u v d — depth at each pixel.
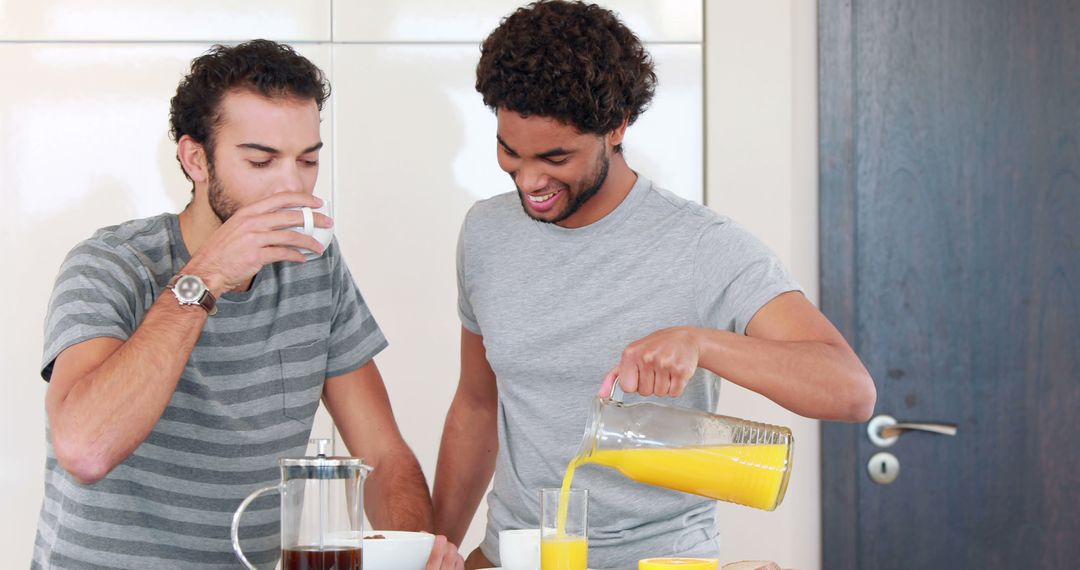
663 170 2.65
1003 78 2.72
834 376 1.54
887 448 2.70
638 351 1.48
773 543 2.65
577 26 1.60
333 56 2.62
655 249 1.78
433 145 2.63
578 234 1.81
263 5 2.61
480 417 2.05
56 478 1.72
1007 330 2.71
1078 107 2.72
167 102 2.59
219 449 1.76
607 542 1.77
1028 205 2.72
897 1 2.72
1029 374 2.71
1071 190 2.72
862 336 2.71
